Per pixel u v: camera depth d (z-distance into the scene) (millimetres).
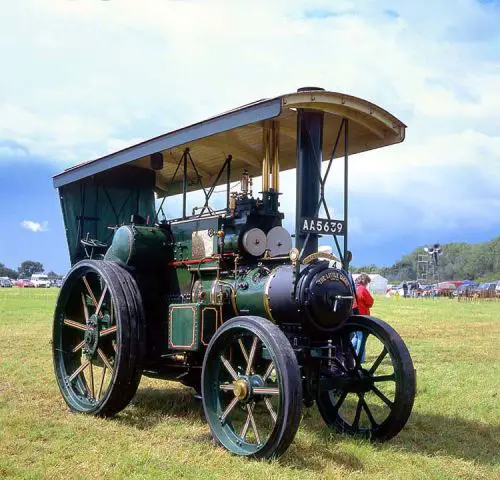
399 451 5309
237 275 5871
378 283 62688
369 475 4660
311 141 5852
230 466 4660
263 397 5066
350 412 6812
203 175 8609
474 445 5629
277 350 4656
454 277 130000
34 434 5387
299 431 5883
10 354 10398
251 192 6273
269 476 4430
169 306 6113
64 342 6918
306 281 5211
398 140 6398
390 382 8477
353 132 6707
